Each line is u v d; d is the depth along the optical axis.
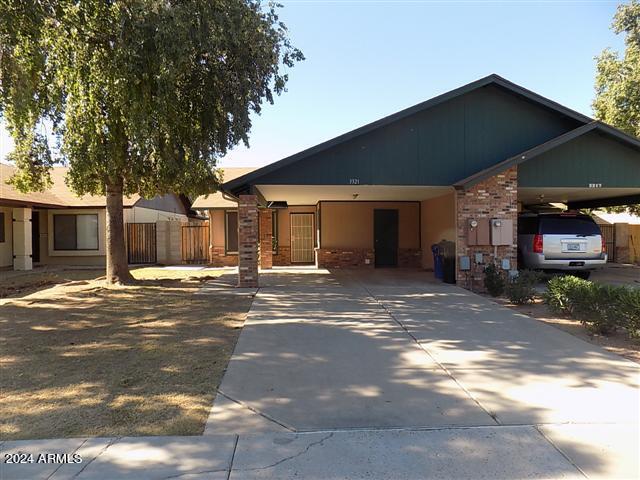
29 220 19.59
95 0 9.39
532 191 15.31
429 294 11.83
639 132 19.30
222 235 22.56
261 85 11.29
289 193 16.05
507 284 11.04
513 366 6.20
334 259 19.41
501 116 13.74
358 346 7.11
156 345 7.19
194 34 9.37
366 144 13.23
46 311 9.90
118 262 13.95
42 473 3.67
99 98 10.87
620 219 29.75
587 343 7.27
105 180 13.48
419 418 4.64
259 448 4.05
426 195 16.91
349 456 3.93
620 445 4.10
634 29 20.94
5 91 9.79
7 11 8.59
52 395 5.23
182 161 12.05
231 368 6.11
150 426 4.46
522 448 4.05
